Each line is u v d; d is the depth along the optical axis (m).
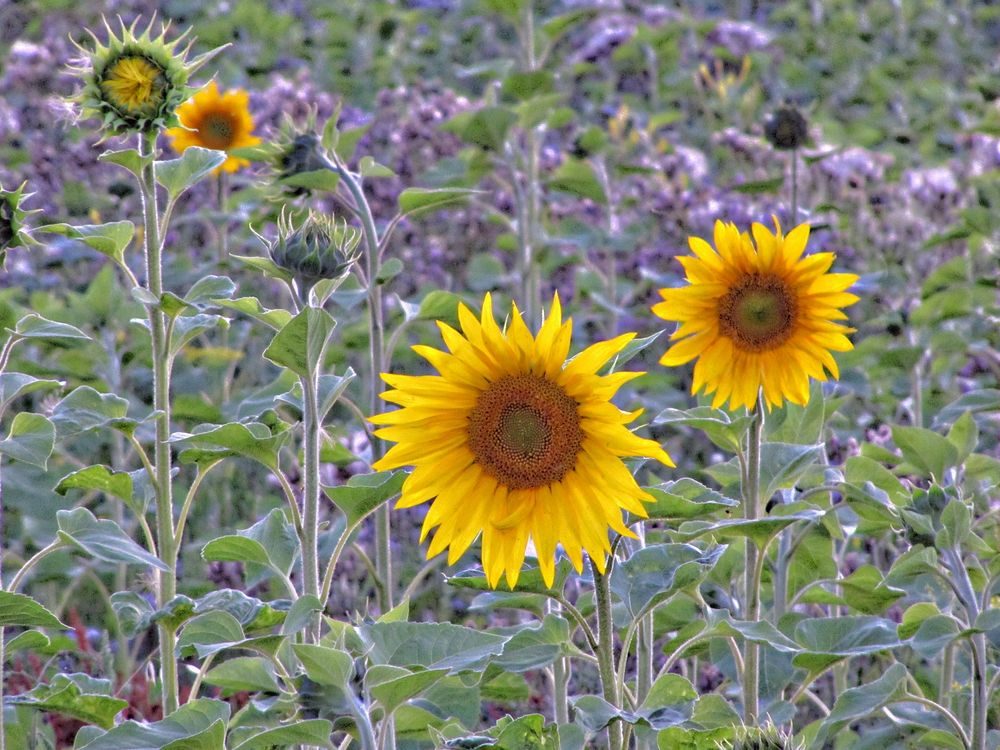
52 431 5.61
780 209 11.71
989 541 6.91
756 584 5.66
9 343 5.92
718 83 16.06
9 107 14.41
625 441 4.60
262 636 4.73
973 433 6.41
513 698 6.33
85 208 12.59
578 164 11.39
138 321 6.61
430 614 8.57
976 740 5.55
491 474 4.75
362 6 20.98
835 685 7.00
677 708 4.98
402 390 4.76
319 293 5.71
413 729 5.16
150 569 7.16
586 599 5.88
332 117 7.34
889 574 5.58
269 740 4.40
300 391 6.14
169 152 12.59
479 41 19.14
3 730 5.81
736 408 5.87
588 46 16.61
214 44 18.91
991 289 10.16
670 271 11.61
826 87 18.80
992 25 21.09
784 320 5.54
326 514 8.59
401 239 12.29
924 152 15.73
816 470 6.61
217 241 11.89
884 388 10.12
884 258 11.41
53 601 8.81
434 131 12.91
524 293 11.09
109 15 18.80
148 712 6.66
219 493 10.09
